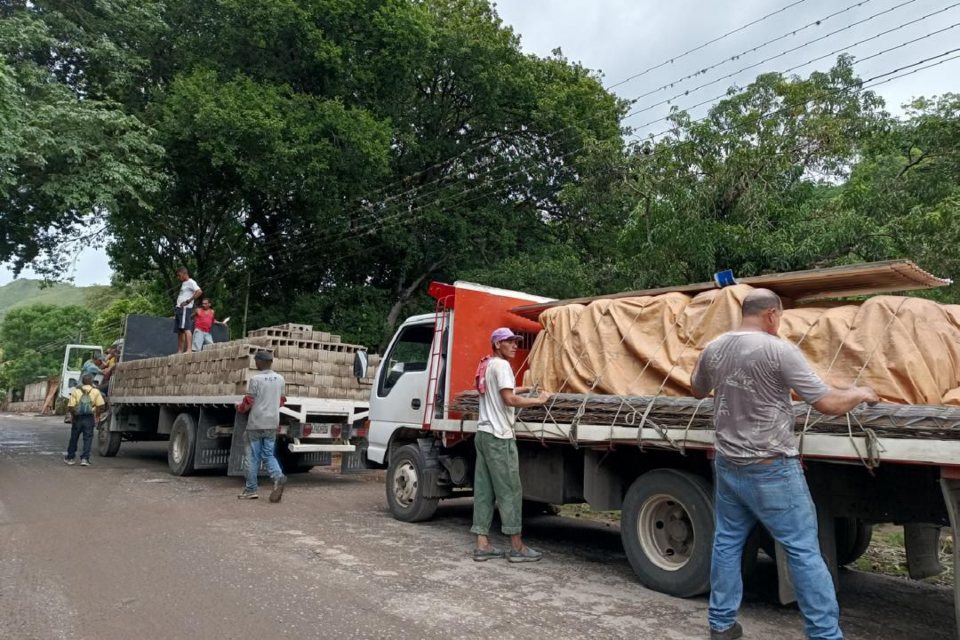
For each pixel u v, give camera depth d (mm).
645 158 15703
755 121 14688
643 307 5992
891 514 4562
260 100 17469
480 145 23562
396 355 8633
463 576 5625
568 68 24562
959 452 3795
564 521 8938
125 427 14078
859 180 14453
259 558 5969
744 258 13281
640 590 5438
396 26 19828
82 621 4367
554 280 19438
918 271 4930
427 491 7723
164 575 5398
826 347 4742
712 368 4062
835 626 3676
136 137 15414
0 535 6633
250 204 22594
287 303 24172
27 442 16969
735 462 3863
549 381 6461
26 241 18578
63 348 60000
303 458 11477
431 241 23172
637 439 5363
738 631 4133
